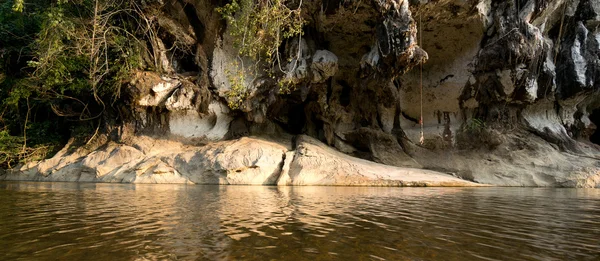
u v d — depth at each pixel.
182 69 17.56
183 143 16.17
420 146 17.09
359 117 17.66
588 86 16.38
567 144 16.30
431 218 5.58
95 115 17.88
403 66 13.60
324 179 13.29
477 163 15.95
